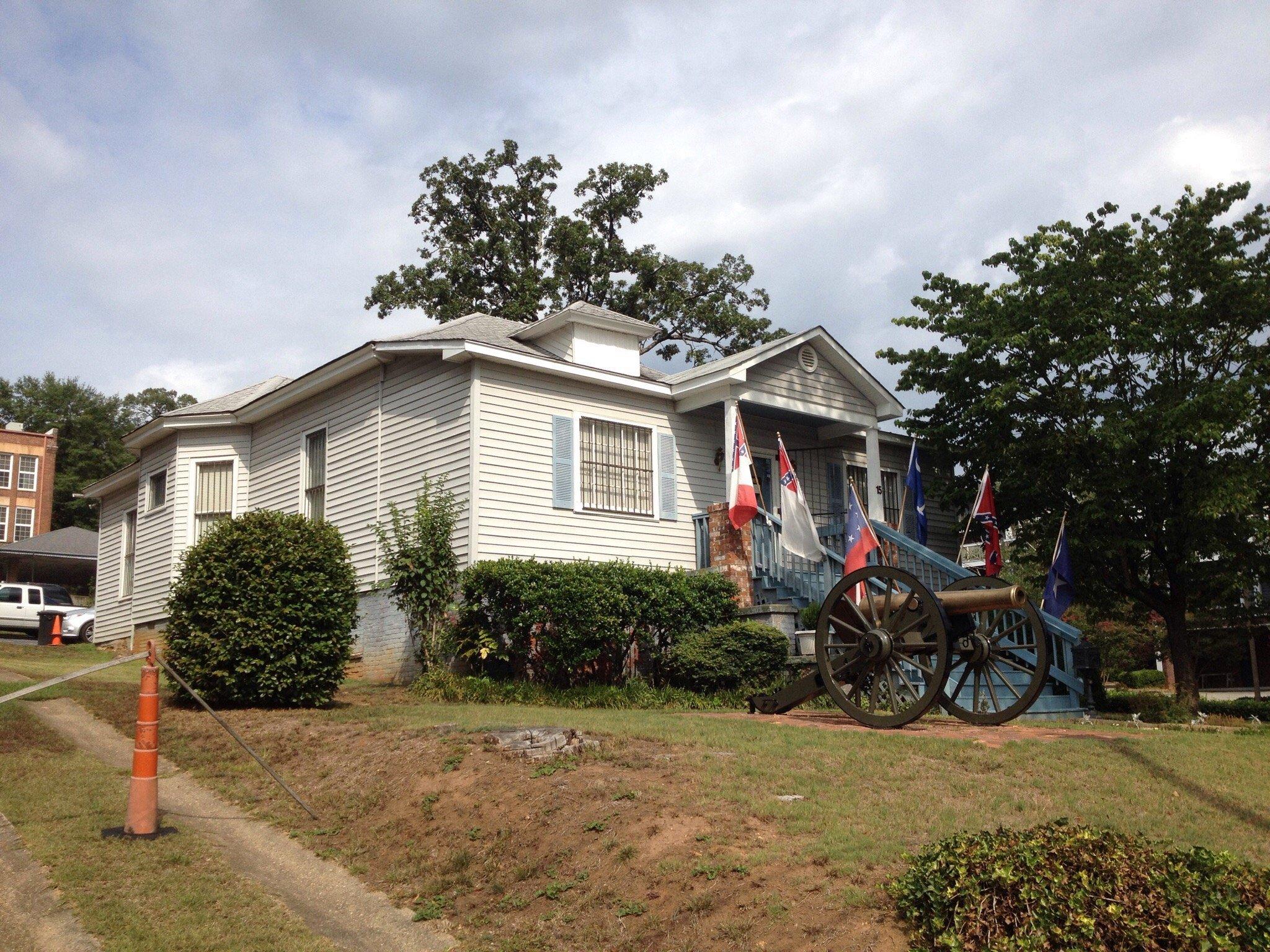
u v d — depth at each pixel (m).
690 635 15.70
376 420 18.16
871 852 6.50
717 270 39.47
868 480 21.58
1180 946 4.73
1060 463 18.42
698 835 7.10
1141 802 7.96
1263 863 6.52
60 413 62.16
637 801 7.83
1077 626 30.17
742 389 18.69
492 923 6.72
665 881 6.61
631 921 6.28
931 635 11.33
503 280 37.72
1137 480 17.39
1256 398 17.27
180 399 66.31
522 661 15.18
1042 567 21.23
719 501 20.00
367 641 17.69
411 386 17.59
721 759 8.95
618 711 12.97
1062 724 12.41
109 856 7.62
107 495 25.64
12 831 8.05
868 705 11.64
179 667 12.55
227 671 12.39
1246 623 24.06
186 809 9.09
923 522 20.83
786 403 19.48
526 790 8.44
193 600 12.63
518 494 16.62
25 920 6.54
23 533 54.22
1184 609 18.48
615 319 18.75
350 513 18.45
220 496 21.22
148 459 22.77
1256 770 9.11
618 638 14.72
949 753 9.37
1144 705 15.80
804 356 20.02
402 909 7.14
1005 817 7.35
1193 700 18.00
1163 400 17.66
